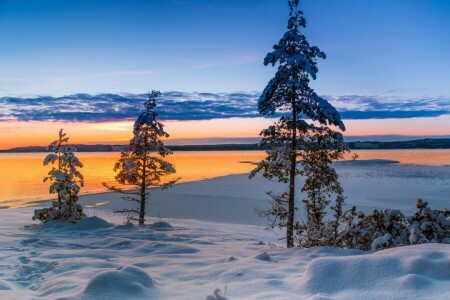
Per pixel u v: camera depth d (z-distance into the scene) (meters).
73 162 19.39
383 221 11.46
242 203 32.41
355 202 31.05
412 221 11.20
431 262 5.76
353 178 55.78
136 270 6.07
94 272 7.15
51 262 8.59
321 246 11.43
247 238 16.89
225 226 21.69
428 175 59.25
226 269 7.43
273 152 14.75
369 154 173.38
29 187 48.47
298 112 14.76
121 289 5.49
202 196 36.94
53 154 19.28
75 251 10.80
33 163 142.62
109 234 15.72
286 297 5.32
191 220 23.80
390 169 74.75
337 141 14.01
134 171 20.36
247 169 86.50
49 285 6.36
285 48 14.74
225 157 194.50
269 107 14.90
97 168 92.81
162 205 31.73
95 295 5.31
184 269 7.75
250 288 5.97
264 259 8.93
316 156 14.30
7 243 12.40
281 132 14.82
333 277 5.70
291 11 14.53
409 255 6.16
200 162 130.62
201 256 9.60
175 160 151.12
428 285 5.18
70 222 18.05
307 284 5.69
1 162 157.12
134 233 15.91
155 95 20.75
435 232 10.55
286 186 45.34
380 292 5.16
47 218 18.66
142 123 20.28
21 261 9.15
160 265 8.27
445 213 11.60
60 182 18.94
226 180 53.91
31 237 14.41
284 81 14.57
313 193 14.30
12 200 35.03
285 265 7.93
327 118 14.23
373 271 5.66
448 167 78.00
